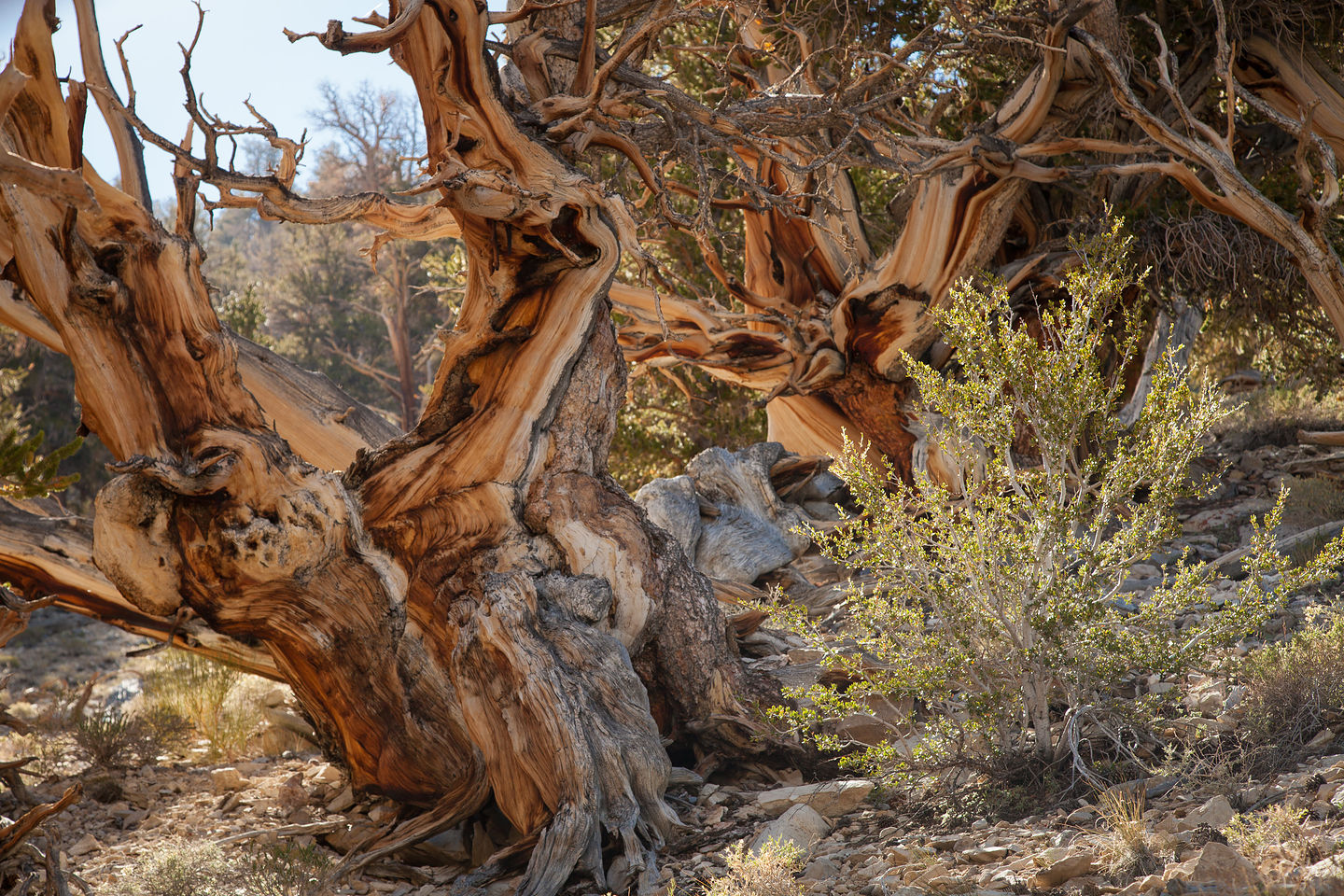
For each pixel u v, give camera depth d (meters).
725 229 14.23
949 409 5.09
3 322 7.34
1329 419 12.37
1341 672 4.45
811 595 8.45
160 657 11.18
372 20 5.80
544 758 5.11
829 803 4.96
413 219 6.32
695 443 15.67
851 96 8.99
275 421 8.03
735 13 8.20
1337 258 9.11
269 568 5.61
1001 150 9.29
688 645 6.09
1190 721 4.66
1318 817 3.47
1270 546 4.71
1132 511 4.98
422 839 5.49
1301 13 10.66
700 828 5.20
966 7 9.22
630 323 13.62
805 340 11.20
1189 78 11.52
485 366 6.20
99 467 22.33
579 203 5.93
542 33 6.77
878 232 12.99
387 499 6.05
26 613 4.76
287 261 41.38
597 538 6.05
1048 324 5.32
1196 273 11.10
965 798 4.53
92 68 5.74
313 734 7.79
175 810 6.59
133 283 5.44
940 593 4.78
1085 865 3.42
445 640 5.86
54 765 7.61
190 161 5.50
